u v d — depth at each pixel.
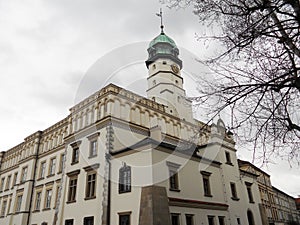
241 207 21.62
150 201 13.27
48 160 24.94
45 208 22.31
